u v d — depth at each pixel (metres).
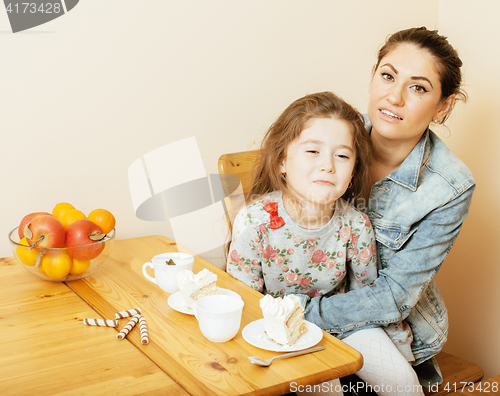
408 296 1.09
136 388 0.59
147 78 1.35
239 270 1.12
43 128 1.24
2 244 1.23
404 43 1.09
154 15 1.34
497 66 1.66
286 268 1.12
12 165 1.22
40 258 0.90
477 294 1.79
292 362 0.67
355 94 1.75
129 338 0.73
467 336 1.84
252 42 1.51
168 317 0.81
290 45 1.58
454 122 1.83
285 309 0.71
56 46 1.23
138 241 1.27
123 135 1.35
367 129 1.25
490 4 1.67
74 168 1.29
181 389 0.59
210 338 0.72
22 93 1.21
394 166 1.21
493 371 1.75
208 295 0.81
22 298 0.88
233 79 1.49
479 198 1.76
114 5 1.28
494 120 1.67
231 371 0.64
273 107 1.58
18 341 0.71
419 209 1.13
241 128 1.53
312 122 1.03
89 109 1.29
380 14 1.74
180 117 1.42
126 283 0.96
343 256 1.12
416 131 1.11
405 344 1.13
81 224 0.93
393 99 1.07
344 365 0.66
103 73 1.29
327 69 1.67
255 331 0.75
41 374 0.62
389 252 1.19
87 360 0.66
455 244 1.87
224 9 1.44
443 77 1.08
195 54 1.42
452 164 1.16
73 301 0.87
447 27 1.84
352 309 1.04
